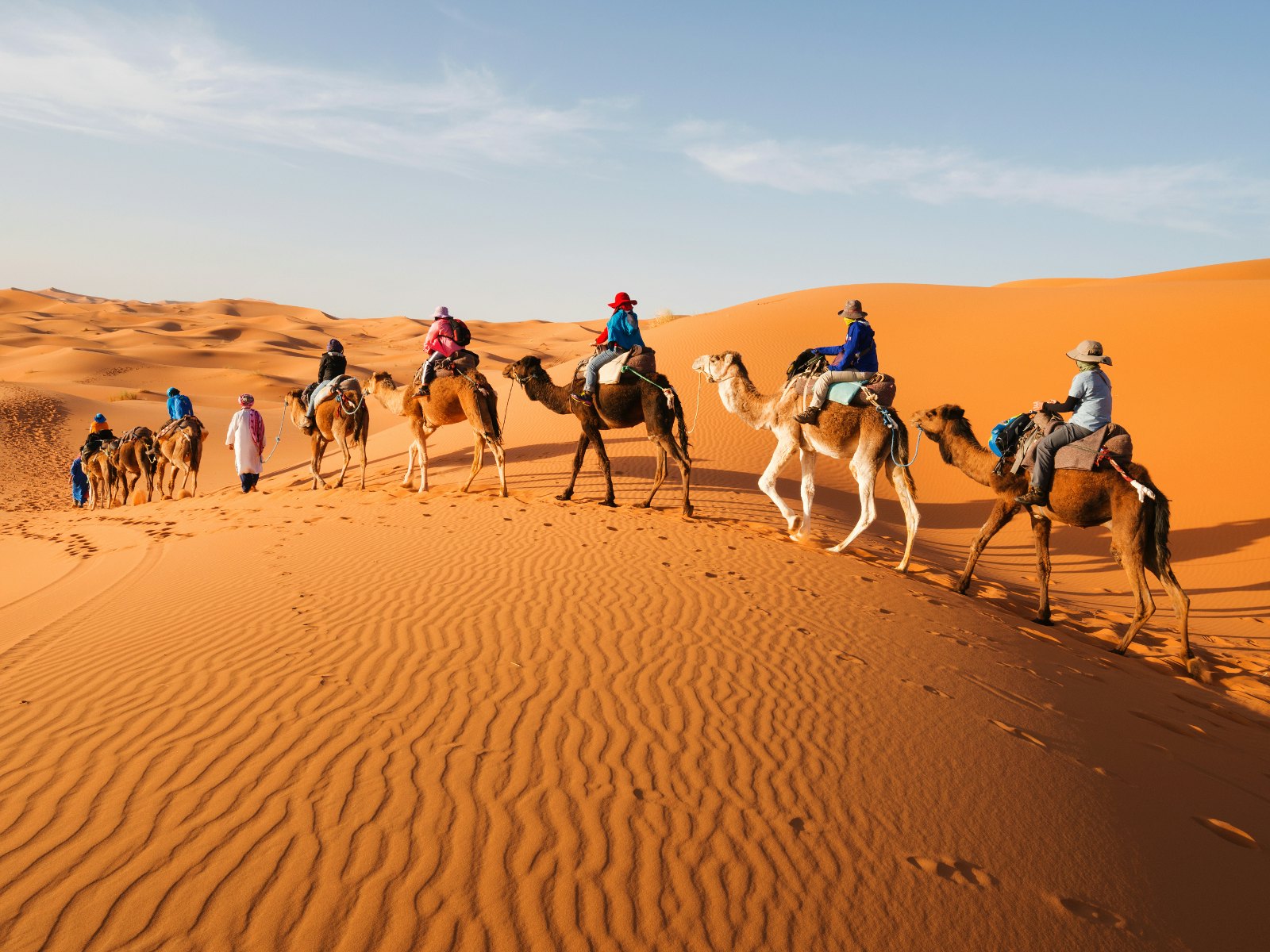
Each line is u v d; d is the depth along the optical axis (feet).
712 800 14.66
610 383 41.39
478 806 13.96
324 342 455.63
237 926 10.91
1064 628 32.32
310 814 13.51
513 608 24.85
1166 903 13.57
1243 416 59.57
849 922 11.94
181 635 23.12
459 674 19.67
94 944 10.51
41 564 43.52
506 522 37.96
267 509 48.91
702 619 24.56
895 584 32.04
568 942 11.02
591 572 29.25
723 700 18.94
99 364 240.94
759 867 12.91
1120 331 76.79
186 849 12.53
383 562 30.99
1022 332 82.23
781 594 28.09
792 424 37.83
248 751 15.67
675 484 51.75
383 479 59.93
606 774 15.28
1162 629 34.76
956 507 58.95
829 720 18.30
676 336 93.09
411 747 15.93
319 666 20.03
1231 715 23.89
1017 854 14.19
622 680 19.69
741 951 11.16
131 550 41.32
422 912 11.35
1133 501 28.71
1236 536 47.60
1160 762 19.01
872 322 94.12
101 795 14.12
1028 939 12.12
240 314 632.38
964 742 17.98
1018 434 31.48
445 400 46.50
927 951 11.59
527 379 43.93
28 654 22.82
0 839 12.81
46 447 124.98
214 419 149.89
